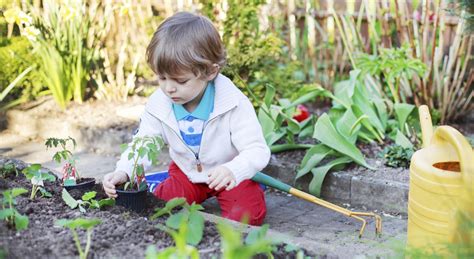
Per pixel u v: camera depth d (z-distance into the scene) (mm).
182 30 2127
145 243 1816
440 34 3256
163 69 2129
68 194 2070
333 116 3055
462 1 2750
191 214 1837
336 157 2879
